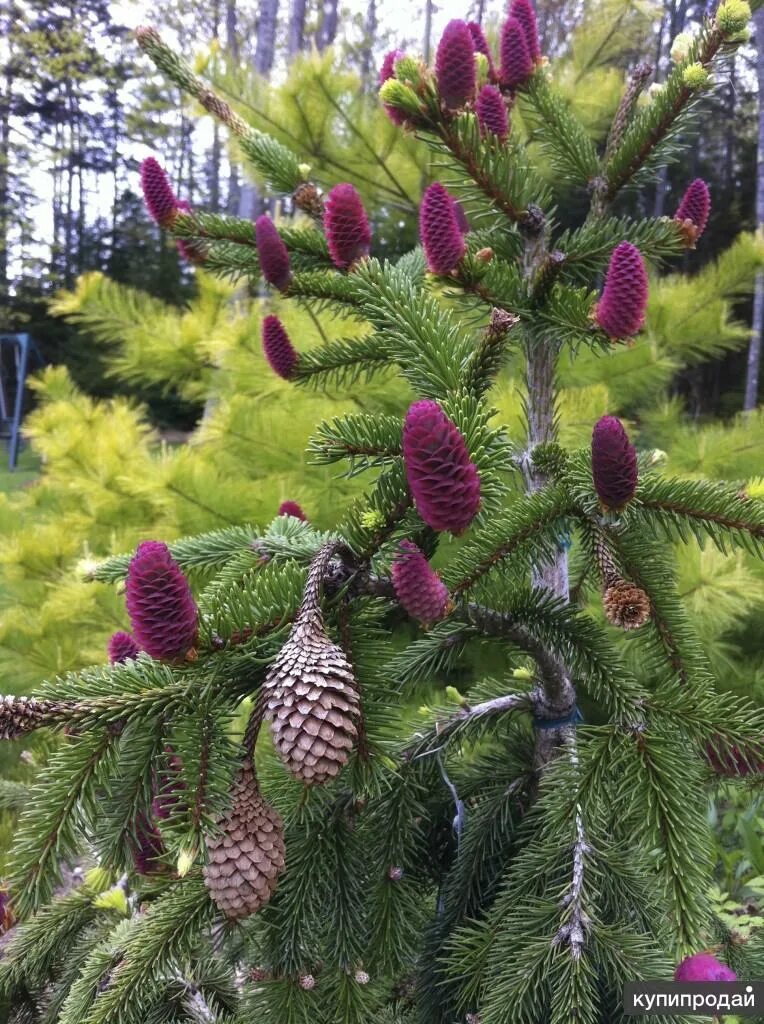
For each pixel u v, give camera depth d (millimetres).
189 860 258
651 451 492
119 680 296
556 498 389
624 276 379
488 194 447
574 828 395
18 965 561
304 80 1384
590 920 371
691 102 443
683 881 308
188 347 1538
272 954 391
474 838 465
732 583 1028
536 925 378
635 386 1473
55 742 828
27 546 1387
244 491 1188
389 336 393
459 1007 401
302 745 246
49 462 1478
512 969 364
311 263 555
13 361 6660
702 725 353
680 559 1047
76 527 1409
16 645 1353
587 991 345
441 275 414
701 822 331
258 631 304
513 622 410
